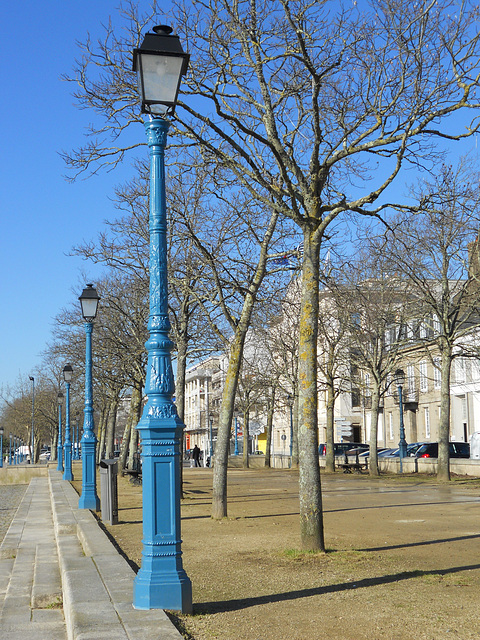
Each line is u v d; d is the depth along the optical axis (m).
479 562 9.75
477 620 6.62
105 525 15.05
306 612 7.00
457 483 27.45
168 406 6.86
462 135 12.21
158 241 7.17
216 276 16.23
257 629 6.39
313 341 11.22
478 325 28.75
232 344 16.16
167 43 7.04
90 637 5.55
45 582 9.70
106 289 31.38
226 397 15.93
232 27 13.34
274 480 32.72
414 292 32.78
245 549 11.20
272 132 12.77
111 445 42.62
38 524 17.34
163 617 6.21
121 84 13.93
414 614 6.86
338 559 10.06
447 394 28.61
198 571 9.38
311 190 11.87
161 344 6.96
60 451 46.69
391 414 57.50
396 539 12.11
